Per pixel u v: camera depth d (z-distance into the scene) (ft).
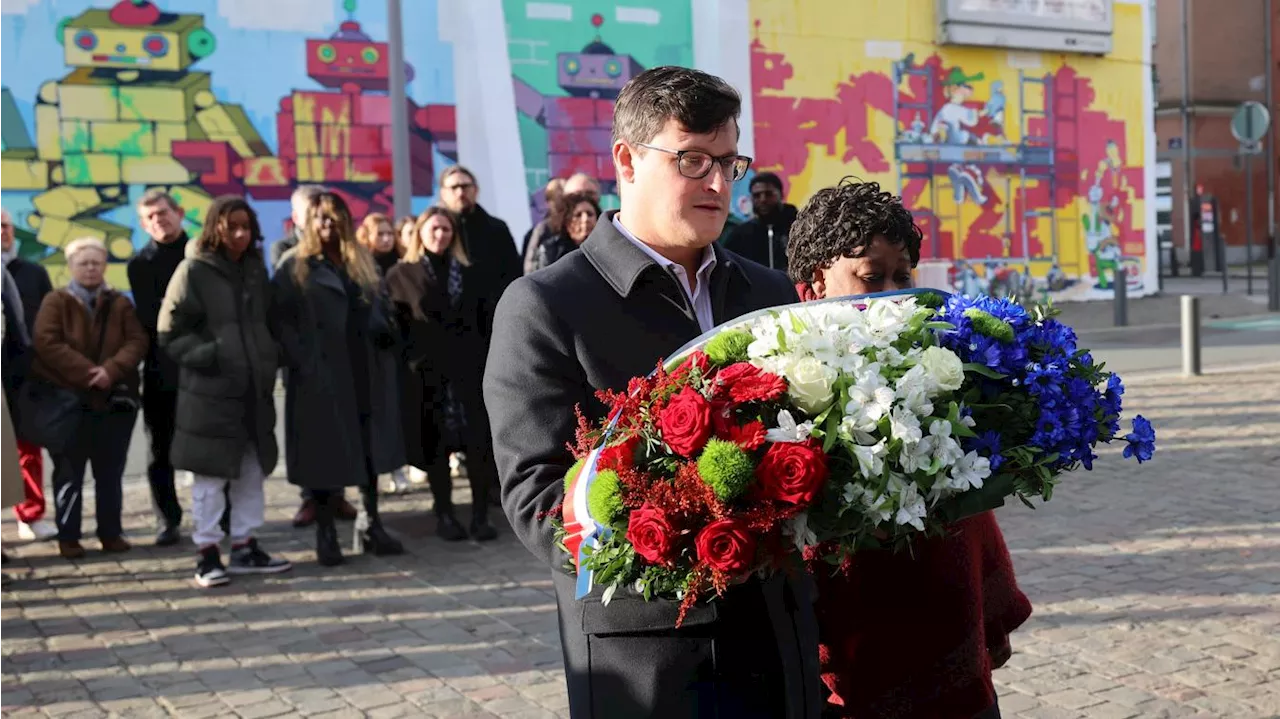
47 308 20.62
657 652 6.20
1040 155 63.26
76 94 41.27
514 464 6.59
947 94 59.98
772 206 26.68
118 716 13.50
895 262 7.46
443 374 20.98
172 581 19.27
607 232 7.10
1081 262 65.16
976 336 6.16
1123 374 39.19
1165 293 76.84
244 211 18.92
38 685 14.56
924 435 5.76
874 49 57.57
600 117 50.83
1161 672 13.89
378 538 20.62
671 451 5.68
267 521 23.66
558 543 6.12
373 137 46.19
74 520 20.84
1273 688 13.34
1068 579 17.60
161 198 21.50
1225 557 18.39
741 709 6.12
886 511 5.58
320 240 19.70
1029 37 61.16
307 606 17.72
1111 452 26.63
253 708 13.65
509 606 17.53
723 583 5.41
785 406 5.74
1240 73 116.78
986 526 7.36
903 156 58.85
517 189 49.01
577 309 6.83
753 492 5.49
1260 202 118.73
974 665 6.84
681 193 6.70
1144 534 19.94
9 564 20.52
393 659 15.29
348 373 19.58
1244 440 27.37
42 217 40.98
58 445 20.25
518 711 13.42
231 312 18.71
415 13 46.91
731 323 6.24
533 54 49.39
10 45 40.24
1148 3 66.18
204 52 43.21
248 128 44.09
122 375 20.81
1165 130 117.39
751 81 54.39
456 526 21.68
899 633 6.85
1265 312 62.90
